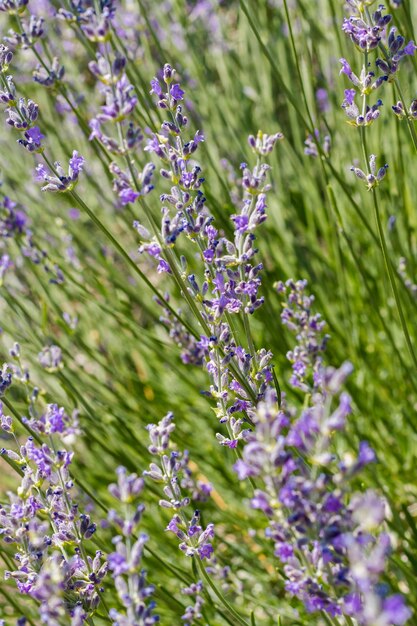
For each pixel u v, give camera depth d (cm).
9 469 322
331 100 326
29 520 163
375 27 185
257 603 238
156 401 317
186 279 177
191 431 302
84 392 293
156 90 174
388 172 299
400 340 287
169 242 164
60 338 341
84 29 148
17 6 213
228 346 175
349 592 128
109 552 231
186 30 356
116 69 150
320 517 121
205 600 218
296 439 118
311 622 229
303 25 307
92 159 348
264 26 338
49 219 343
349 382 276
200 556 173
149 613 124
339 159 309
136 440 276
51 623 129
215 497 315
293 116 323
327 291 318
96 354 334
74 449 299
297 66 239
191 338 241
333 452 237
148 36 373
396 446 293
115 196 319
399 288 274
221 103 348
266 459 117
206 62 398
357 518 111
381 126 293
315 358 227
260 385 179
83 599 162
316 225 355
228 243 174
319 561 125
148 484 253
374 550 115
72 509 166
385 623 97
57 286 319
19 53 358
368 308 306
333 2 285
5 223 278
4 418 183
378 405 299
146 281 200
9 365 234
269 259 321
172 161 174
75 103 320
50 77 227
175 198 176
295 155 316
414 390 255
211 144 334
